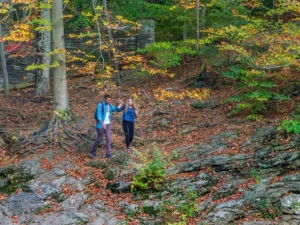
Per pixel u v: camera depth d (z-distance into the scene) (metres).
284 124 9.95
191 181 8.87
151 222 7.86
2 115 14.59
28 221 8.27
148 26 20.56
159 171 9.15
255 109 11.90
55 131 11.77
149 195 8.70
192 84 16.31
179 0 16.33
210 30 14.28
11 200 8.89
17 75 23.47
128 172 9.70
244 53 11.18
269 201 7.46
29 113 14.90
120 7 21.36
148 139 11.74
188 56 19.48
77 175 9.76
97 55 21.62
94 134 12.05
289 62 10.39
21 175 9.84
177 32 21.02
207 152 9.99
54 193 9.08
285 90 12.74
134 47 20.94
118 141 11.75
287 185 7.73
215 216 7.52
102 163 10.28
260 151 9.22
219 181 8.62
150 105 14.64
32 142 11.49
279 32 14.12
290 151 8.81
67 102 12.51
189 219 7.71
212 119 12.48
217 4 16.19
